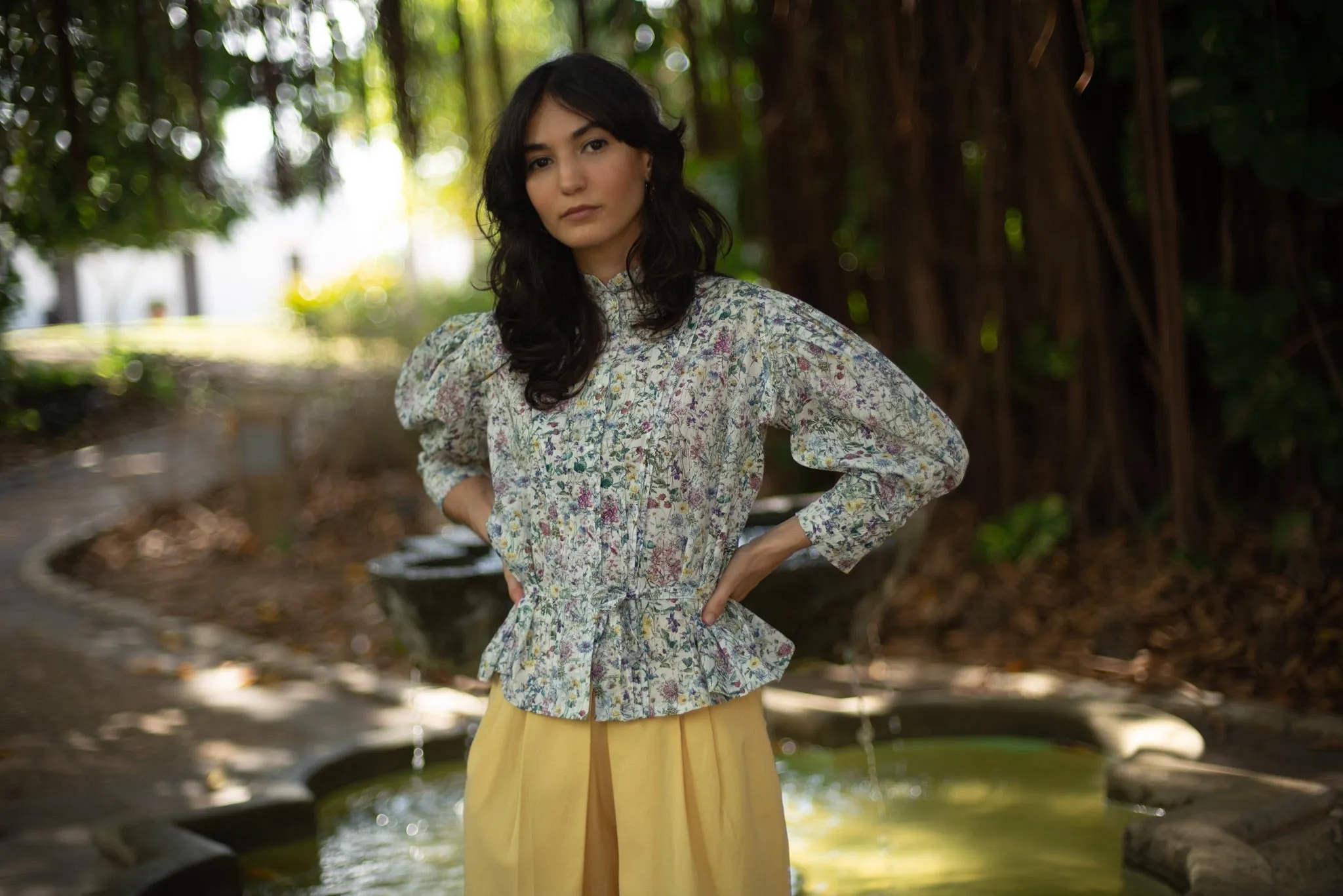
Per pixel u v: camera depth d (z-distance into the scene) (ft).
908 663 14.70
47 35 14.66
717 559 5.91
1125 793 10.16
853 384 5.84
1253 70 13.89
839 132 18.70
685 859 5.70
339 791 11.37
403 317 32.27
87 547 25.17
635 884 5.75
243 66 14.26
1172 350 14.61
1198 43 13.97
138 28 14.23
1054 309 17.67
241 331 58.18
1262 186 15.72
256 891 9.29
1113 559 16.26
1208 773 9.90
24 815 10.78
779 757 12.12
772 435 19.70
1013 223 18.52
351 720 13.61
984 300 18.33
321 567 22.03
